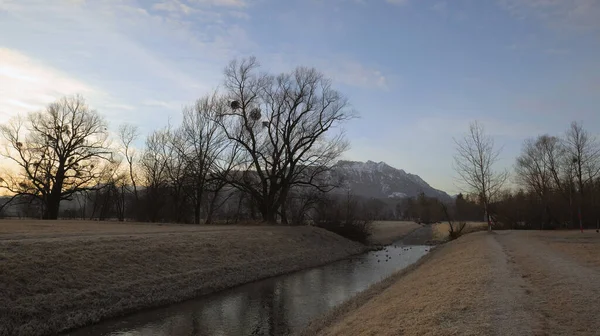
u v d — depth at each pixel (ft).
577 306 29.14
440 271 55.26
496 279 40.55
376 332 28.55
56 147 170.09
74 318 42.83
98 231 82.33
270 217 147.84
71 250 55.57
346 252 125.70
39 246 53.42
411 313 31.71
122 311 48.19
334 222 167.22
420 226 320.29
